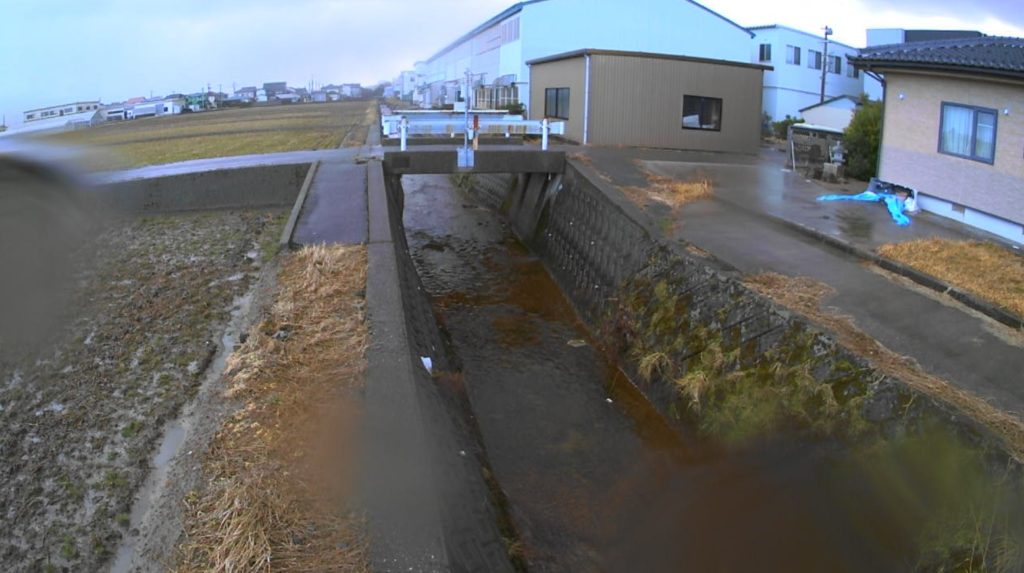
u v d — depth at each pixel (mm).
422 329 8773
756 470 6586
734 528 6102
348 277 8805
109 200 13547
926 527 4926
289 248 10109
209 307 8711
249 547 4113
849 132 16172
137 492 5047
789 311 7289
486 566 4629
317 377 6301
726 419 7230
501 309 12844
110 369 6992
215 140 24172
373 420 5590
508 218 19375
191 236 12414
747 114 21625
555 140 21000
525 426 8359
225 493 4676
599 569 5746
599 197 13117
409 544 4227
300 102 73250
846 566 5398
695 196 13008
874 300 7738
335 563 4043
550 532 6184
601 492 6941
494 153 15766
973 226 11055
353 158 16484
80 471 5297
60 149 15820
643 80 20047
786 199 13039
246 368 6473
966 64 10742
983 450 4812
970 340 6695
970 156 11117
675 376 8438
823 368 6488
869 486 5500
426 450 5246
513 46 31078
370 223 11062
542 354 10625
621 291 10805
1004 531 4418
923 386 5715
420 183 25984
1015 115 10242
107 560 4367
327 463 5027
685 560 5812
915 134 12312
